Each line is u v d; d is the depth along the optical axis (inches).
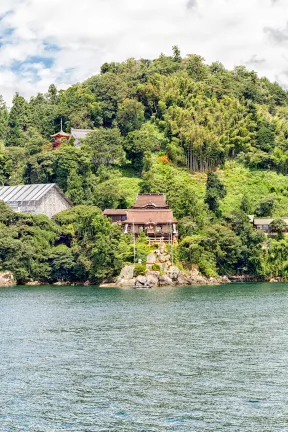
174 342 3171.8
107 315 4136.3
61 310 4409.5
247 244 6850.4
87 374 2544.3
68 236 6924.2
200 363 2714.1
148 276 6171.3
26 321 3900.1
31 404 2175.2
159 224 6948.8
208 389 2325.3
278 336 3334.2
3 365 2694.4
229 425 1972.2
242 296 5251.0
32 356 2864.2
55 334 3425.2
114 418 2038.6
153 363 2719.0
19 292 5689.0
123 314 4178.2
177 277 6328.7
